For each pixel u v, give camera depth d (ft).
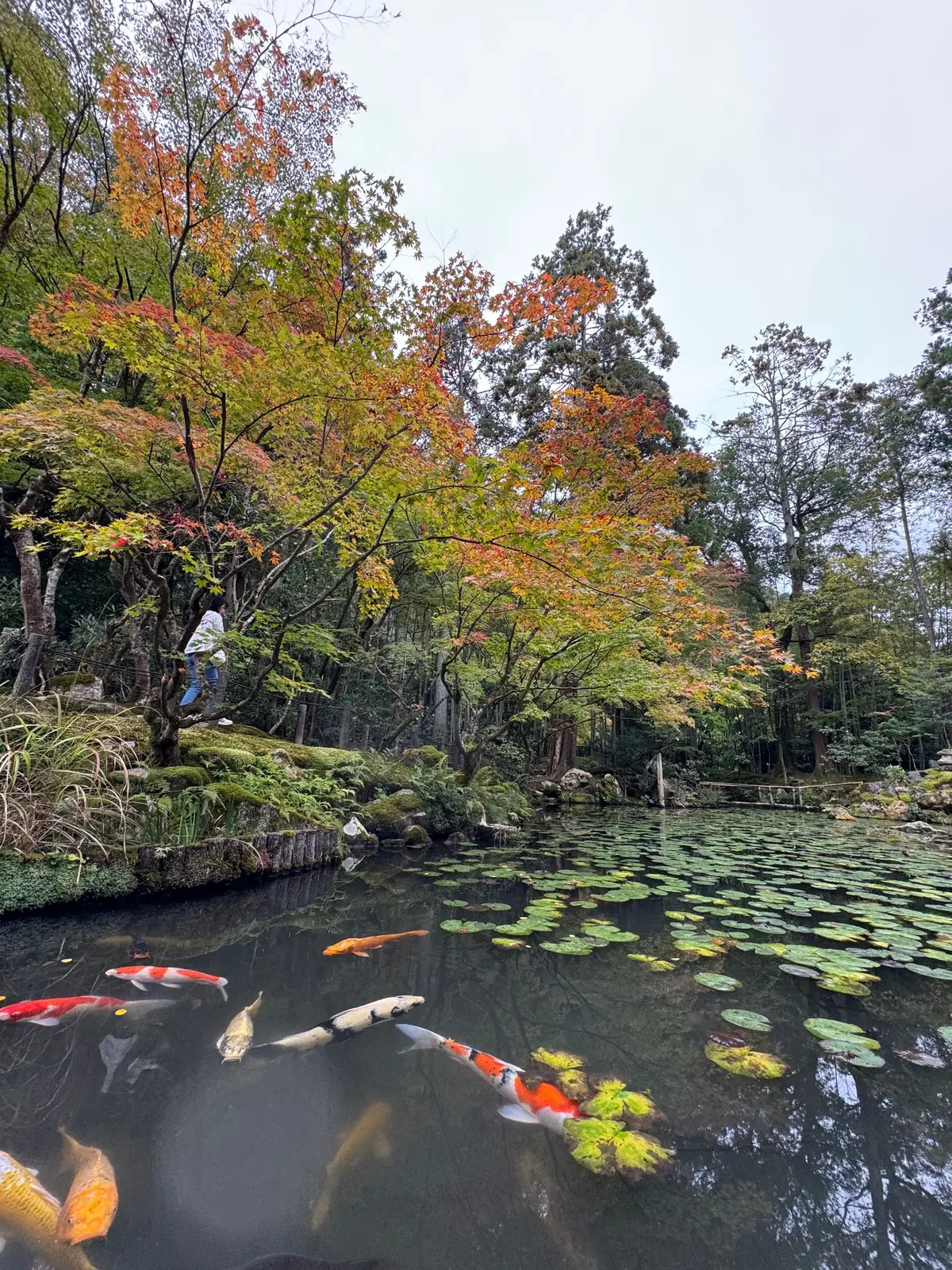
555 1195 4.42
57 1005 7.15
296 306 13.12
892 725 55.47
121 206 11.93
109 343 10.67
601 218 46.14
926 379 54.19
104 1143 4.75
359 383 11.28
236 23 11.76
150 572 14.32
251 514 23.97
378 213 11.71
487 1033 7.11
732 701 21.72
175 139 15.52
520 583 16.85
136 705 18.57
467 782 27.12
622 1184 4.56
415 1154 4.83
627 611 16.62
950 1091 6.05
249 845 14.32
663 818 36.50
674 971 9.44
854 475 63.26
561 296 14.62
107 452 13.87
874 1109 5.70
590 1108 5.55
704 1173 4.72
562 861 19.35
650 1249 3.94
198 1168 4.53
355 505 14.69
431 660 38.88
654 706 37.24
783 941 11.23
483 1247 3.91
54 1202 3.98
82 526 11.07
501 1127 5.23
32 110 17.37
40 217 19.01
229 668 26.32
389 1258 3.79
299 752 22.31
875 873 18.86
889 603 60.54
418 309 13.76
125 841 12.21
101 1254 3.68
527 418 39.06
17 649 21.47
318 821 17.34
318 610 31.58
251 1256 3.72
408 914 12.30
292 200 11.85
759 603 65.67
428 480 13.44
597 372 38.40
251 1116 5.24
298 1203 4.22
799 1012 8.01
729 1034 7.22
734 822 34.68
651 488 21.65
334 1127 5.14
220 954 9.41
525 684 29.78
